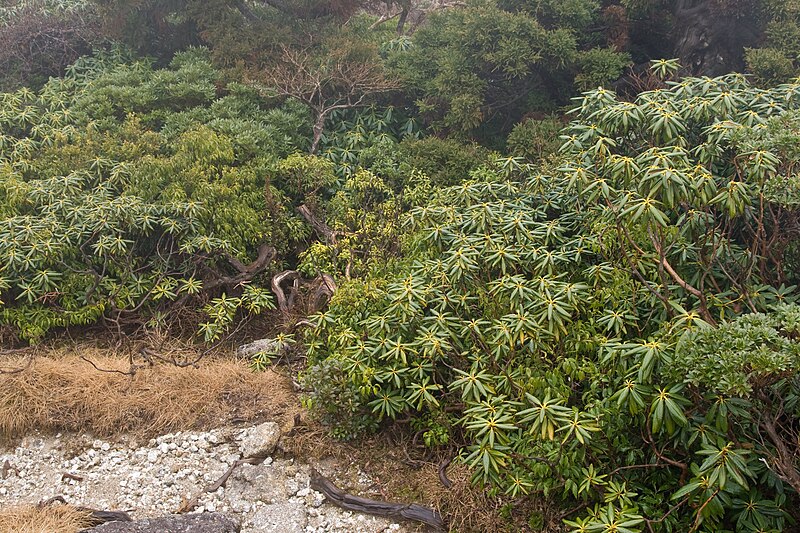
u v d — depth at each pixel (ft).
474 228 15.87
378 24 37.42
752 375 9.00
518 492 12.03
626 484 11.43
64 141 23.08
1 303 18.48
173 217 20.13
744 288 11.75
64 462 14.93
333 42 27.89
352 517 13.26
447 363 14.19
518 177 19.03
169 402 15.83
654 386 10.34
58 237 18.75
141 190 20.61
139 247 20.40
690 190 10.91
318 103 27.37
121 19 29.48
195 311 19.77
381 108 27.55
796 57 22.06
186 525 12.30
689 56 25.32
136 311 19.61
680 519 11.14
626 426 11.51
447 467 13.84
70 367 16.88
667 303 11.44
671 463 10.88
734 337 9.18
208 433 15.34
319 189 24.12
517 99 26.78
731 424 10.18
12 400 15.79
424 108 25.98
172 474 14.46
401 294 14.08
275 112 25.70
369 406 14.83
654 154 11.46
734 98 13.52
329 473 14.29
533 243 15.07
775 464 9.64
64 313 18.60
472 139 25.73
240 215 20.95
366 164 24.18
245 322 20.15
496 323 12.76
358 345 14.21
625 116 13.42
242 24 29.76
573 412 10.66
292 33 28.96
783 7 22.63
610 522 10.07
